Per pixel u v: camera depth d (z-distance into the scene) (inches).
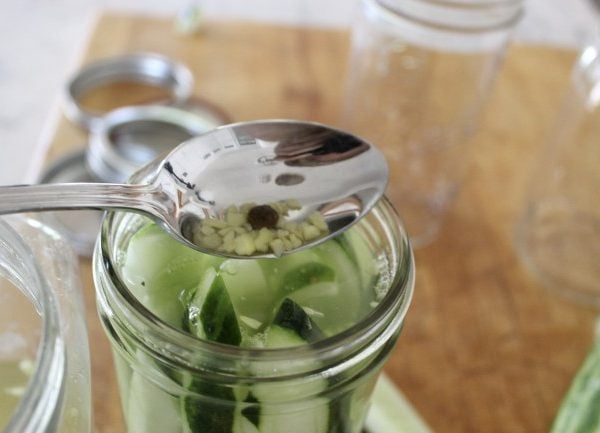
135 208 13.4
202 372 12.2
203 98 25.3
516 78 27.4
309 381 12.3
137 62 26.5
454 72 22.7
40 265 12.9
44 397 11.7
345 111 24.0
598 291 20.7
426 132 23.2
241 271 13.3
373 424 16.5
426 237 21.6
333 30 28.9
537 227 22.3
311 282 13.3
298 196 14.2
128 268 13.3
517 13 21.3
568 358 19.2
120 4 31.6
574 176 23.4
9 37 29.6
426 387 18.4
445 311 19.9
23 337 13.2
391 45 22.4
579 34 31.4
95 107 25.2
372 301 13.2
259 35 28.3
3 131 25.6
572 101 23.0
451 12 20.8
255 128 14.8
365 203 14.0
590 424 17.3
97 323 18.6
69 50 29.2
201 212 13.8
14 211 12.9
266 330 12.9
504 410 18.2
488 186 23.4
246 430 12.8
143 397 13.2
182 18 28.2
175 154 14.1
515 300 20.4
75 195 13.2
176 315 12.9
